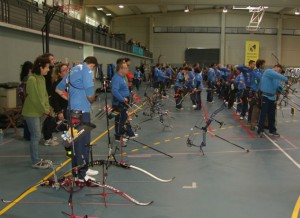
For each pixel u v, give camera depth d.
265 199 4.00
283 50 31.73
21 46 9.89
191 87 12.17
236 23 31.16
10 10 9.42
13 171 5.03
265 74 7.24
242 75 10.47
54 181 4.13
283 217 3.53
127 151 6.16
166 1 21.12
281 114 10.94
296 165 5.33
